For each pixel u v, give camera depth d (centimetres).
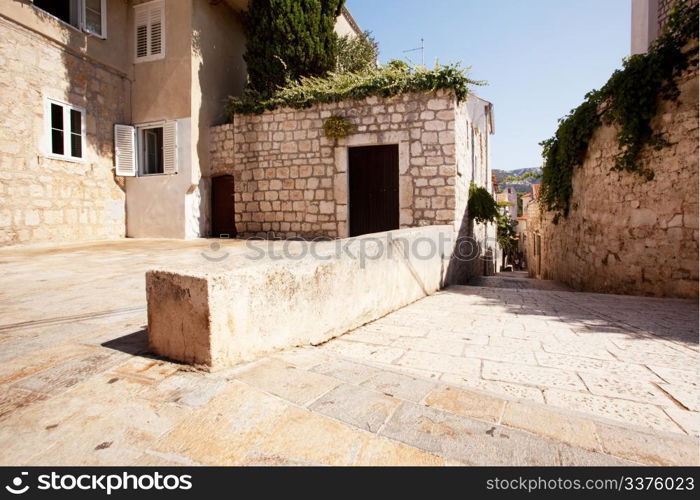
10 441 121
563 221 848
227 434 127
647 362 226
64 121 812
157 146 1009
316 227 859
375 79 793
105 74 898
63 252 638
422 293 505
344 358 202
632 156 534
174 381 157
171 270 177
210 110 958
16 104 724
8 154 713
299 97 846
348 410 142
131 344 196
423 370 212
